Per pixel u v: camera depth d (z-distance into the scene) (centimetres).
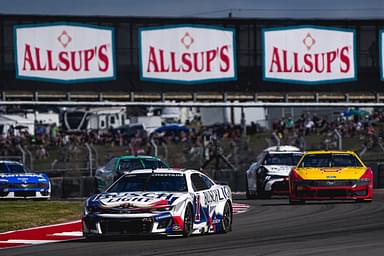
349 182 8125
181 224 5206
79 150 14125
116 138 17062
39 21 14400
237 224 6525
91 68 14550
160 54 14688
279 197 10631
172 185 5488
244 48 14975
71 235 5962
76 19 14488
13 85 14412
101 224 5122
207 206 5575
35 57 14400
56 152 14150
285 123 16700
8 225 6744
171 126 19238
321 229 5850
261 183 9725
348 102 15275
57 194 12388
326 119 17812
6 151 15500
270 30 15012
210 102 14875
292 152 10119
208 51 14850
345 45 15238
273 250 4616
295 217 6981
